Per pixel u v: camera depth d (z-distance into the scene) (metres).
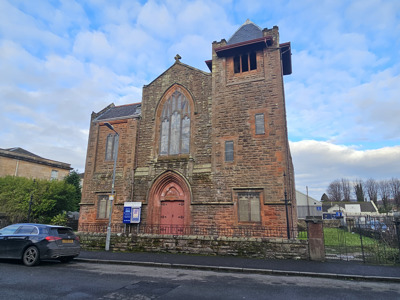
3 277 8.32
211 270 10.16
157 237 13.80
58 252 10.48
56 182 26.70
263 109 18.12
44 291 6.83
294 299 6.49
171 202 19.52
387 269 9.88
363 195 92.19
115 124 22.59
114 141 22.22
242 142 18.09
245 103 18.69
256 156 17.52
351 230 27.44
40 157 40.22
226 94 19.39
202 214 17.83
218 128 19.00
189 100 20.70
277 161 16.94
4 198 23.14
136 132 21.52
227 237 12.79
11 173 36.38
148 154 20.81
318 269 9.87
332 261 11.22
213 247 12.78
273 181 16.75
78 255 12.32
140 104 23.73
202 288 7.35
